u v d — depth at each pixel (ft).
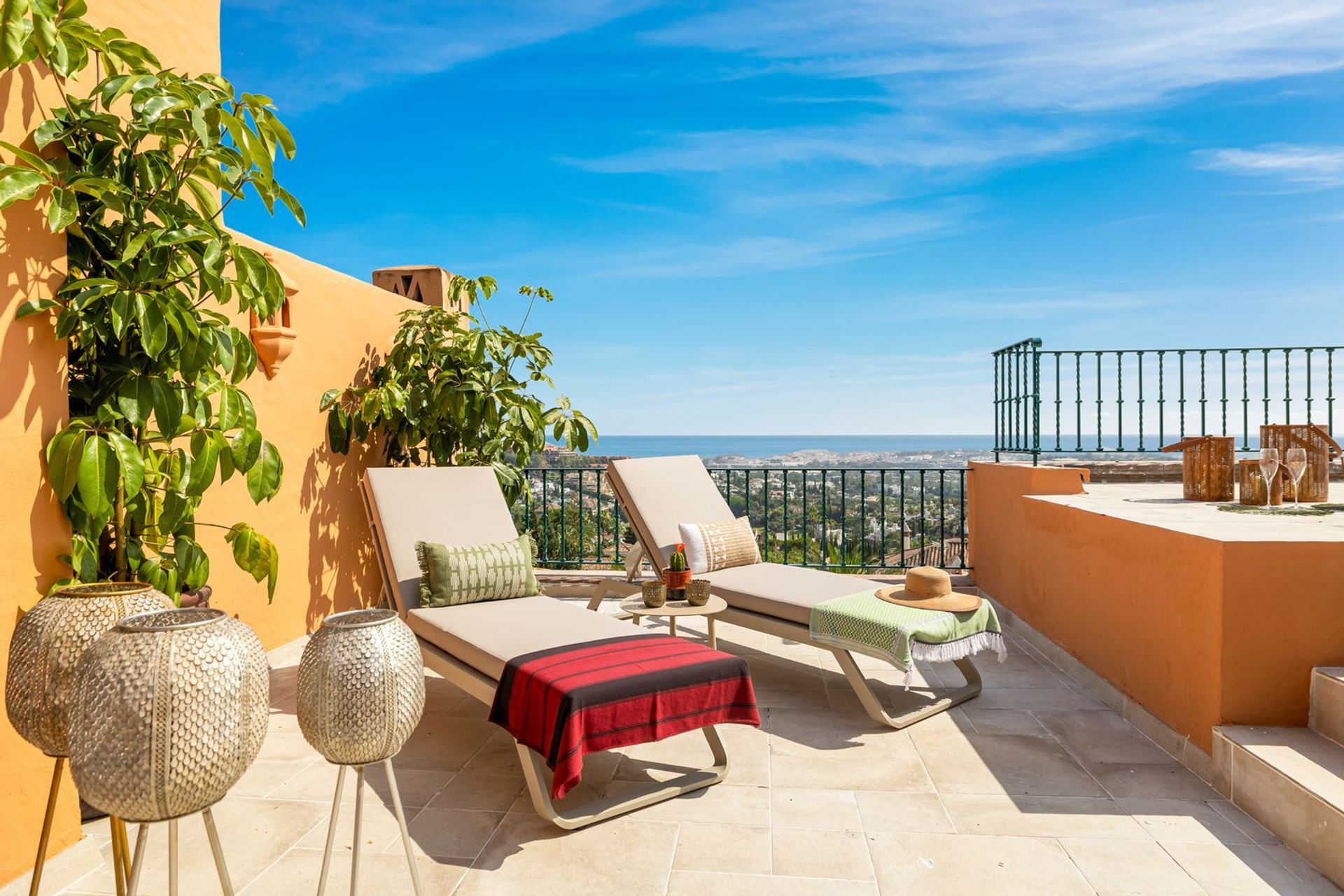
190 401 8.18
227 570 11.88
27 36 5.96
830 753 9.59
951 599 11.29
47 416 6.70
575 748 7.34
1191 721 8.99
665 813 8.05
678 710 8.23
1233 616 8.34
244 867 6.98
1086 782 8.66
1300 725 8.29
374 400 14.35
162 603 5.32
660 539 14.39
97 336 7.64
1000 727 10.41
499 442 16.62
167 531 7.98
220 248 7.63
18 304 6.44
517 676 8.34
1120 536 10.78
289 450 13.44
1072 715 10.83
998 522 16.46
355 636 4.73
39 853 5.27
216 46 9.98
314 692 4.65
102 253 7.59
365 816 7.98
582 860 7.12
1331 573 8.21
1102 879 6.75
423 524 12.49
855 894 6.57
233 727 3.98
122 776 3.70
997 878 6.80
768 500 19.63
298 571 13.66
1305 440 12.62
